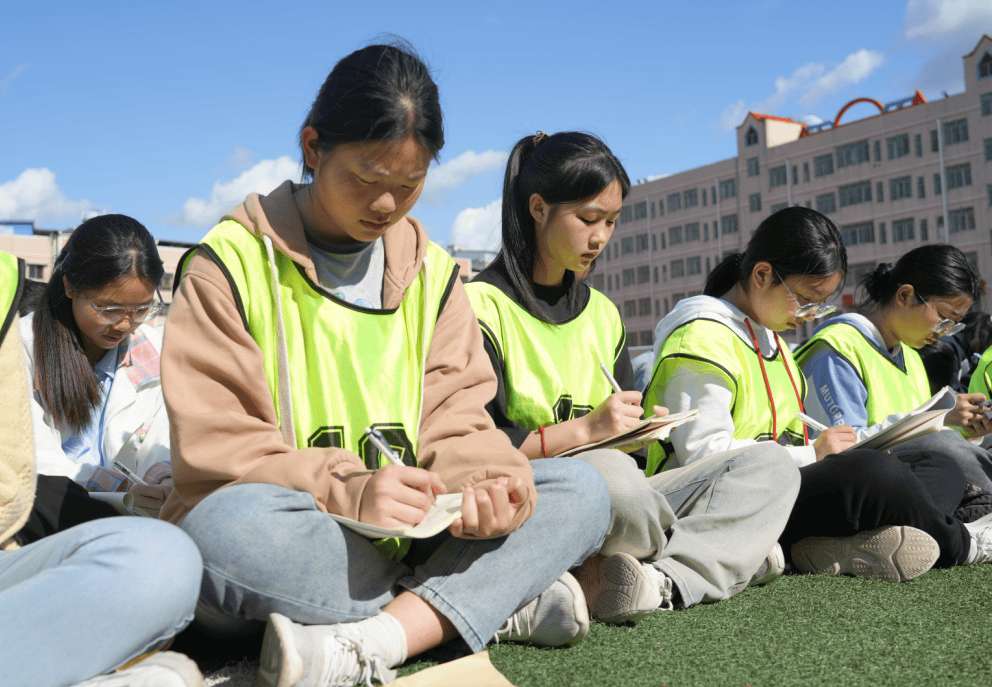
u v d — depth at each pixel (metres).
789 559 2.37
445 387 1.74
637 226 56.94
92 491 2.01
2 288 1.40
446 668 1.29
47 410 2.22
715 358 2.40
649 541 1.82
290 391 1.58
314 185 1.61
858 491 2.17
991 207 40.34
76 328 2.27
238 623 1.44
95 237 2.19
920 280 3.22
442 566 1.46
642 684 1.36
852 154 45.53
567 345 2.32
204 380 1.49
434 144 1.48
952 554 2.31
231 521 1.33
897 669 1.45
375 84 1.43
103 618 1.10
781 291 2.55
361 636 1.34
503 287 2.28
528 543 1.50
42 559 1.18
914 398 3.29
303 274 1.63
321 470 1.43
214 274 1.55
